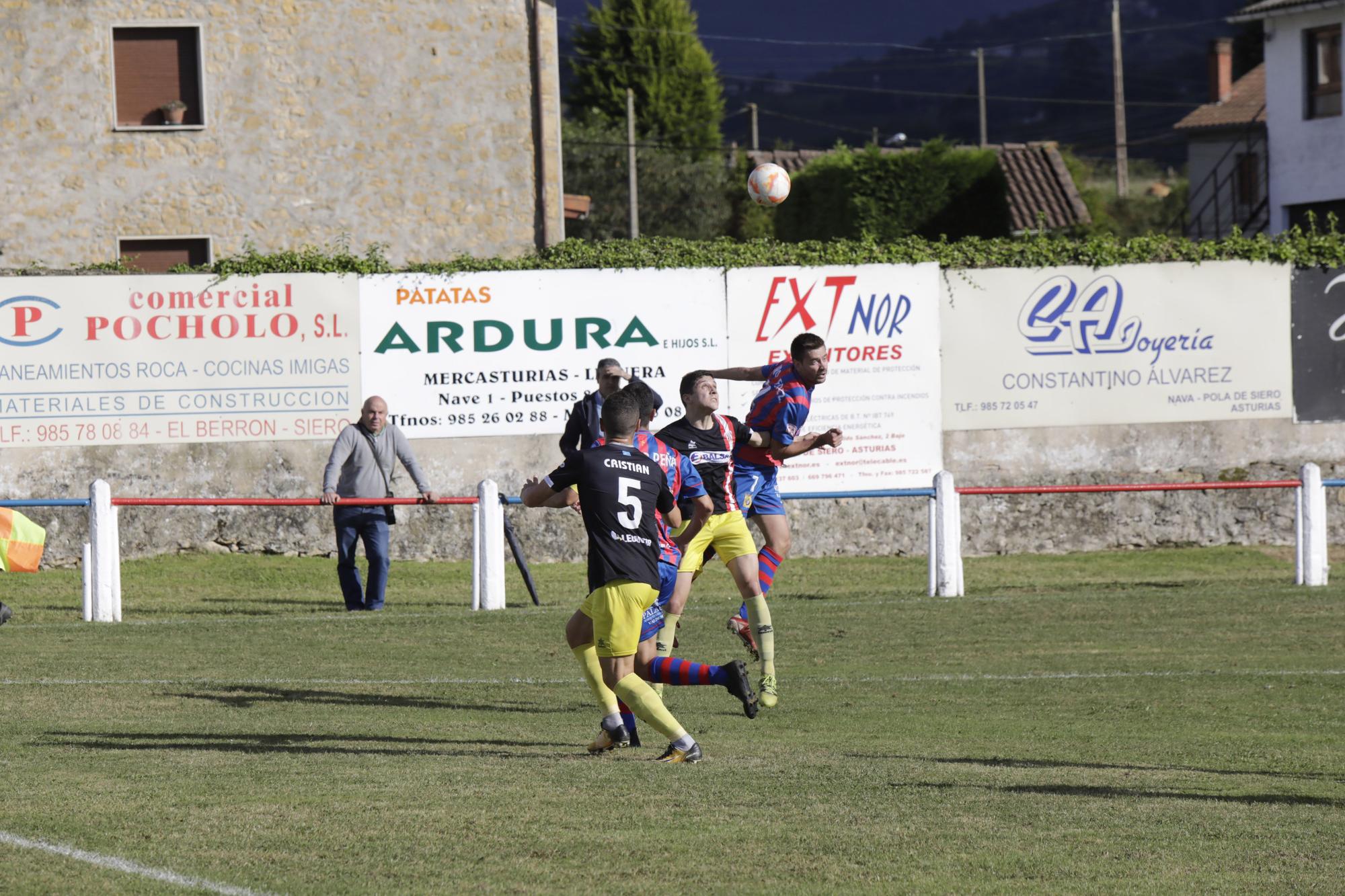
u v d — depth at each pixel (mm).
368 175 77938
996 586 52531
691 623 44156
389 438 47844
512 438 59562
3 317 57250
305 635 41406
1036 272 60969
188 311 58125
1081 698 32781
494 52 78438
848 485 60500
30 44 75312
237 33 76750
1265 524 61938
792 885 16484
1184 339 61719
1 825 19016
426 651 39031
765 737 28062
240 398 58438
